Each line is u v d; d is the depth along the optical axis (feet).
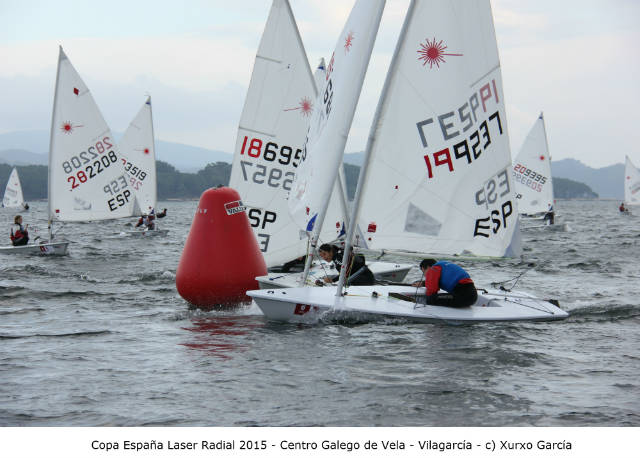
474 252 117.08
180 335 109.81
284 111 158.51
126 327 117.39
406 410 72.49
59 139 283.59
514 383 82.02
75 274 199.93
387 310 111.96
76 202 288.51
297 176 131.34
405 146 113.19
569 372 87.15
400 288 125.39
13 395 77.82
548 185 505.25
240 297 135.23
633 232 473.26
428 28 111.65
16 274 195.72
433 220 115.14
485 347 99.14
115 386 81.15
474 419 69.97
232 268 133.59
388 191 114.01
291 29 157.58
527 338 105.91
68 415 71.20
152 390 79.46
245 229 138.10
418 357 93.50
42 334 111.55
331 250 129.80
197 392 78.59
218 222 135.23
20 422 69.21
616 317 125.59
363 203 114.62
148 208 438.81
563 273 213.87
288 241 157.28
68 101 284.82
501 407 73.41
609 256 277.23
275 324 117.80
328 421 69.41
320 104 127.85
